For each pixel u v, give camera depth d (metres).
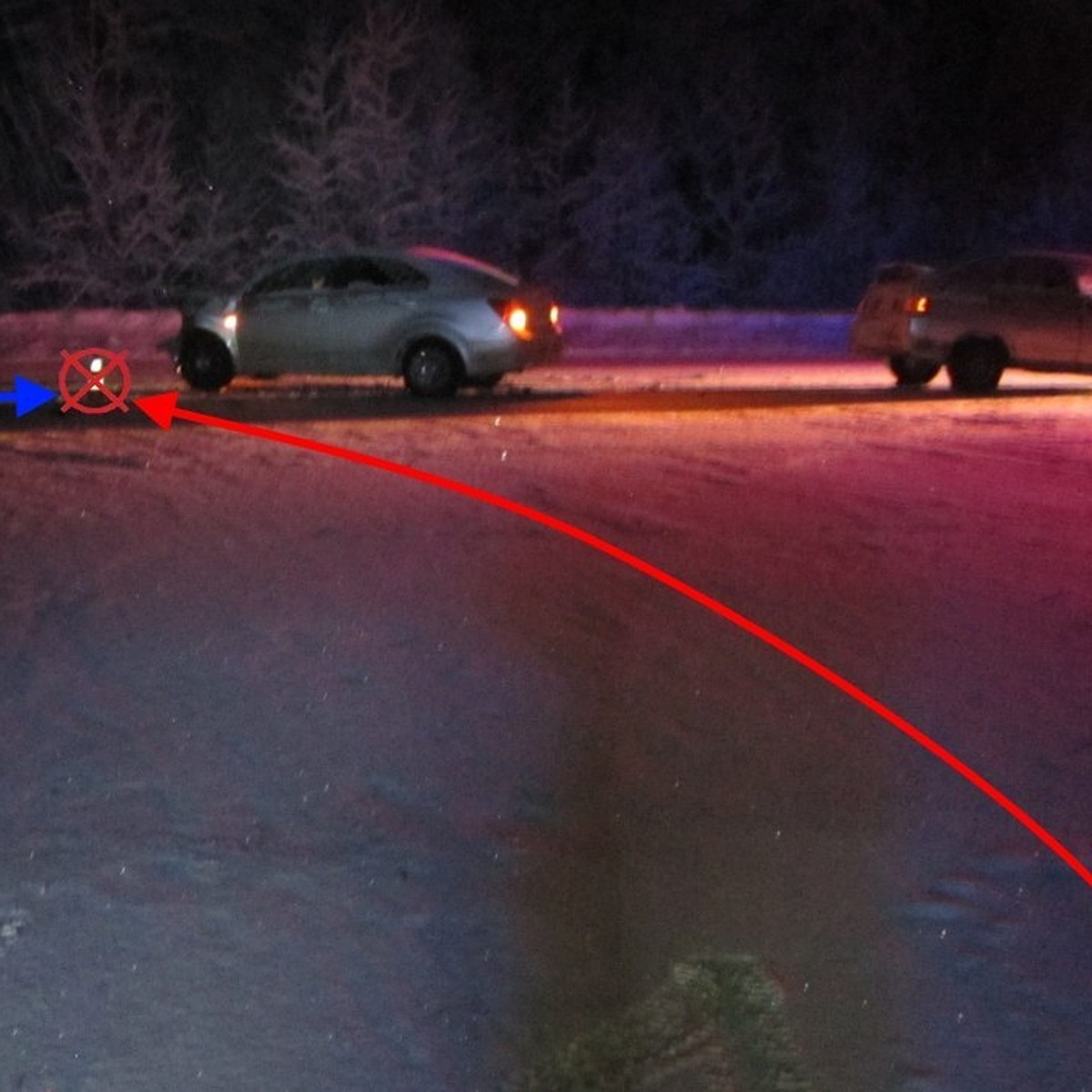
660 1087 4.32
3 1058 4.33
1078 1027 4.64
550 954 5.03
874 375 25.05
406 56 37.56
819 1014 4.71
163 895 5.33
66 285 36.53
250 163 38.09
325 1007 4.65
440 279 19.38
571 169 42.53
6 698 7.23
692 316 34.28
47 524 11.03
